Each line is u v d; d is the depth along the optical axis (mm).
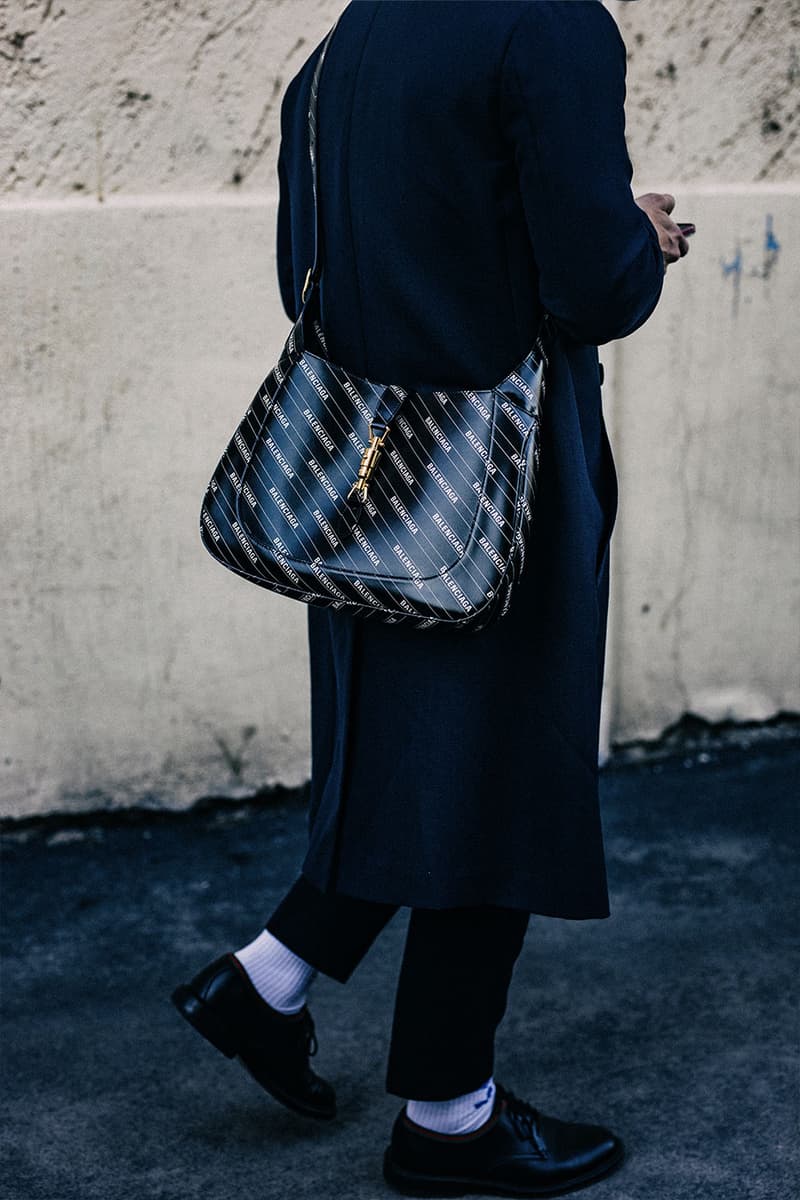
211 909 2705
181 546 2908
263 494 1681
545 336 1631
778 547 3264
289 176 1853
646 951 2506
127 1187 1948
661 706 3295
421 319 1615
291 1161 2000
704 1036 2252
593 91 1501
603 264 1516
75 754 2975
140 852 2934
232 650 2988
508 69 1503
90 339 2773
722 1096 2102
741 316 3102
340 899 1904
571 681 1681
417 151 1573
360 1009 2373
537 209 1518
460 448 1592
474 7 1550
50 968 2518
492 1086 1914
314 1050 2031
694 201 3021
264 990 1941
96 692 2951
